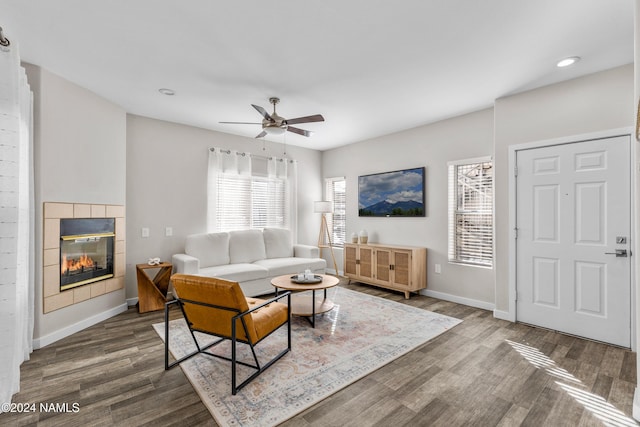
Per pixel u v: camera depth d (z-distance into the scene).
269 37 2.32
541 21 2.10
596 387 2.13
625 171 2.73
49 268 2.84
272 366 2.39
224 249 4.62
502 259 3.49
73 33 2.26
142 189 4.16
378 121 4.39
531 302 3.29
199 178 4.70
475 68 2.80
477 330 3.16
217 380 2.19
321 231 6.02
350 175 5.77
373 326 3.26
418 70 2.85
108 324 3.32
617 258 2.77
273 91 3.32
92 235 3.32
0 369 1.93
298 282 3.45
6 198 2.01
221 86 3.19
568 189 3.04
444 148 4.32
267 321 2.42
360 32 2.25
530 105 3.28
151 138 4.24
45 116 2.81
